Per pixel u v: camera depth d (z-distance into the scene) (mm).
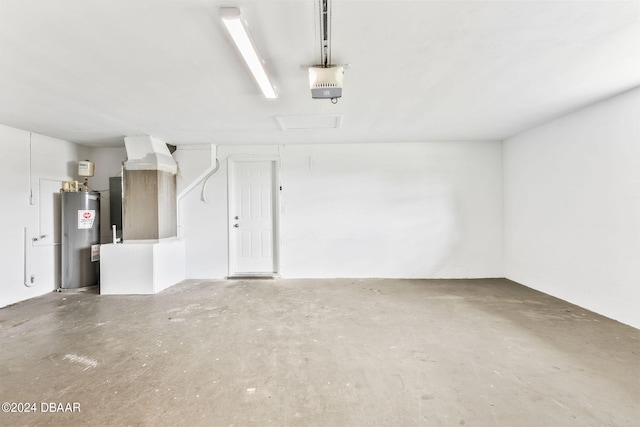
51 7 1616
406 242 5059
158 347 2613
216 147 5113
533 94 2965
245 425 1686
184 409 1818
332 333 2881
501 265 5004
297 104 3178
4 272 3818
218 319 3264
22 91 2760
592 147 3301
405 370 2227
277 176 5109
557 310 3428
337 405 1846
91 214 4621
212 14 1704
